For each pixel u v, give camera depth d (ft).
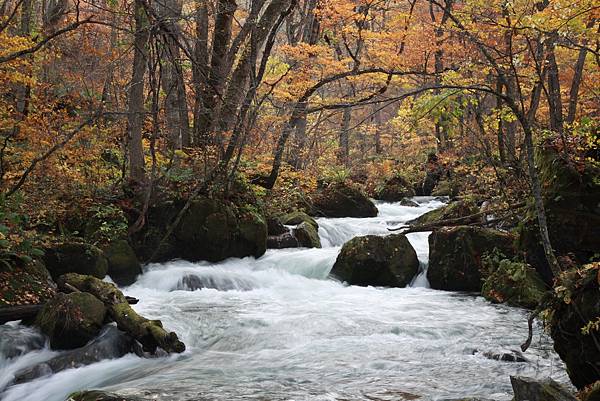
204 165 42.57
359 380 19.57
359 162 92.99
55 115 37.06
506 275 32.24
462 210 43.70
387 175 85.61
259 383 19.43
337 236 52.26
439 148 66.39
